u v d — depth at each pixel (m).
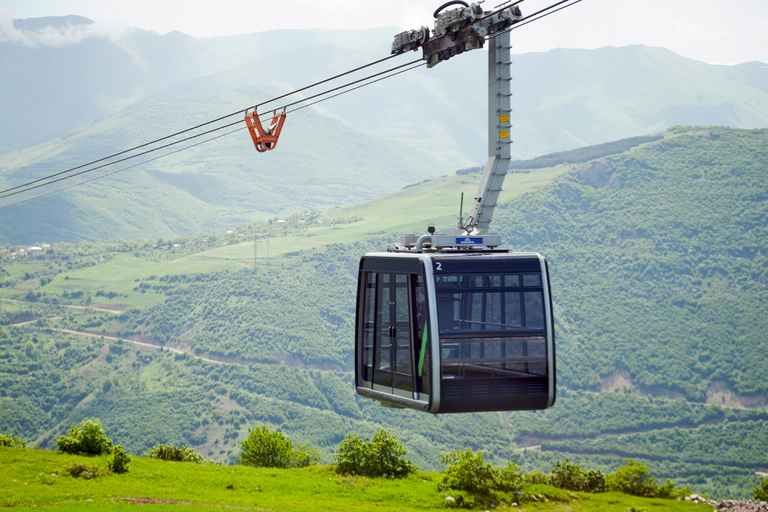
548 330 12.93
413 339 12.98
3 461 29.98
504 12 15.59
